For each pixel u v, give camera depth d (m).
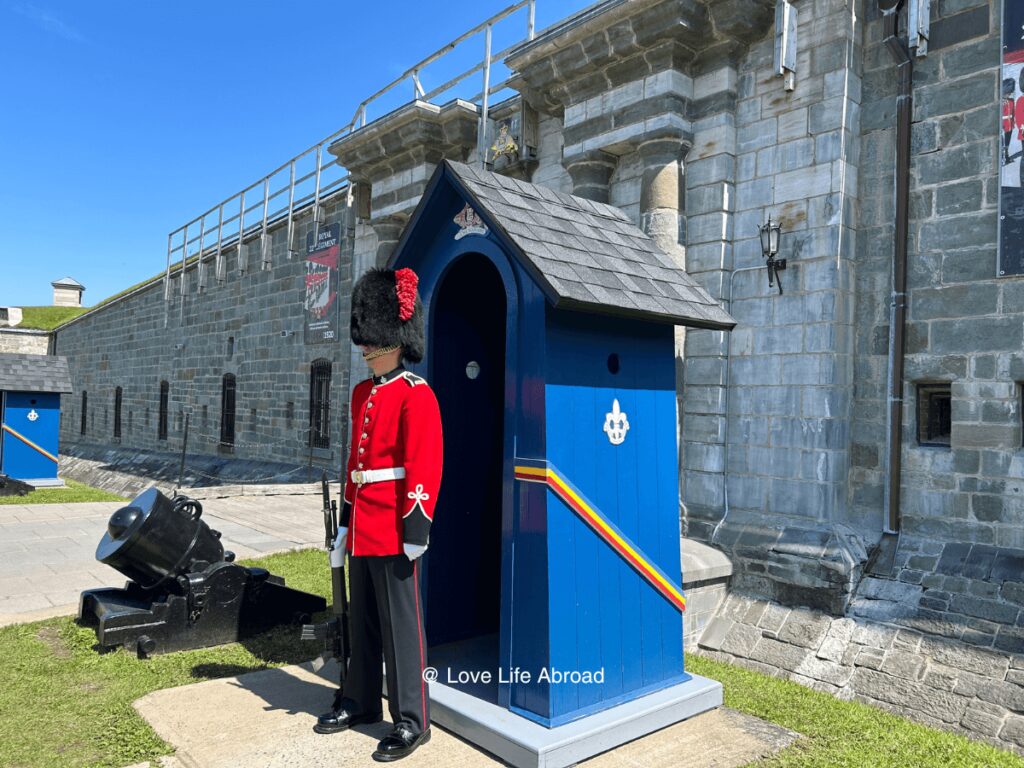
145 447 23.52
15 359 13.71
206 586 4.98
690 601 5.65
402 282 3.52
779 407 6.15
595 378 3.60
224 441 18.59
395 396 3.42
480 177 3.80
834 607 5.33
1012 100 5.18
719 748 3.50
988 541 5.18
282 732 3.47
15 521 9.52
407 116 10.01
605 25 7.01
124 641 4.80
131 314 25.16
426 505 3.26
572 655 3.37
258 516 9.90
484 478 4.41
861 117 6.11
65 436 31.23
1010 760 3.76
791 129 6.27
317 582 6.50
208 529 5.30
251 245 17.66
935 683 4.47
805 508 5.91
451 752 3.29
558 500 3.37
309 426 14.80
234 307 18.33
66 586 6.29
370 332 3.45
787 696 4.54
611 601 3.57
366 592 3.52
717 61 6.74
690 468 6.70
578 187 7.77
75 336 30.92
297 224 15.70
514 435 3.50
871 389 5.91
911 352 5.62
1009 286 5.17
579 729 3.26
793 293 6.13
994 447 5.19
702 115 6.85
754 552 5.89
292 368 15.74
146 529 4.86
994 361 5.21
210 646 5.00
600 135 7.45
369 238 12.29
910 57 5.70
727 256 6.64
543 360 3.39
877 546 5.59
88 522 9.55
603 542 3.56
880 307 5.90
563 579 3.36
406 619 3.34
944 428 5.61
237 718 3.63
